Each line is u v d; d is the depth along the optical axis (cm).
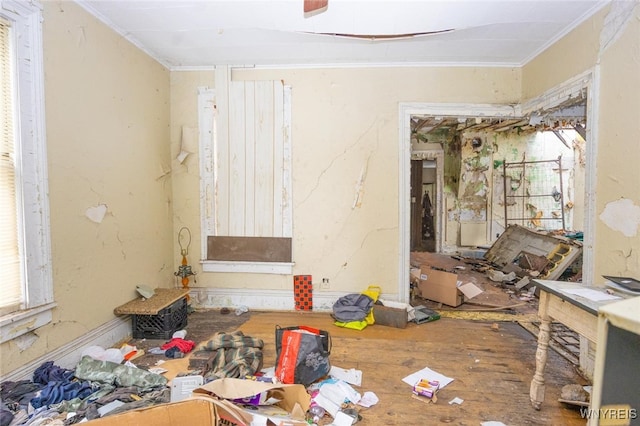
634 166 188
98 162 242
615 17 202
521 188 616
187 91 342
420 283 396
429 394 190
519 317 329
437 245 666
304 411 172
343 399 189
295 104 337
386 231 338
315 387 200
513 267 475
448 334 287
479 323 313
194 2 223
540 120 333
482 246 621
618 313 96
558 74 264
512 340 274
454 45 286
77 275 224
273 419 154
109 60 252
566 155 607
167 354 243
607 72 209
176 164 347
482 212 633
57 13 205
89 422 120
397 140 333
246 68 338
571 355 245
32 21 188
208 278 354
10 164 183
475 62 322
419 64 326
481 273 497
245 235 347
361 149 336
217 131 342
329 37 274
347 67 331
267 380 202
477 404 188
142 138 295
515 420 174
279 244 345
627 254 193
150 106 307
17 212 185
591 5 216
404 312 300
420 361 238
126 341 268
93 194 237
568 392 189
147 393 190
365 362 236
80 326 226
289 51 304
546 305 181
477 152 628
